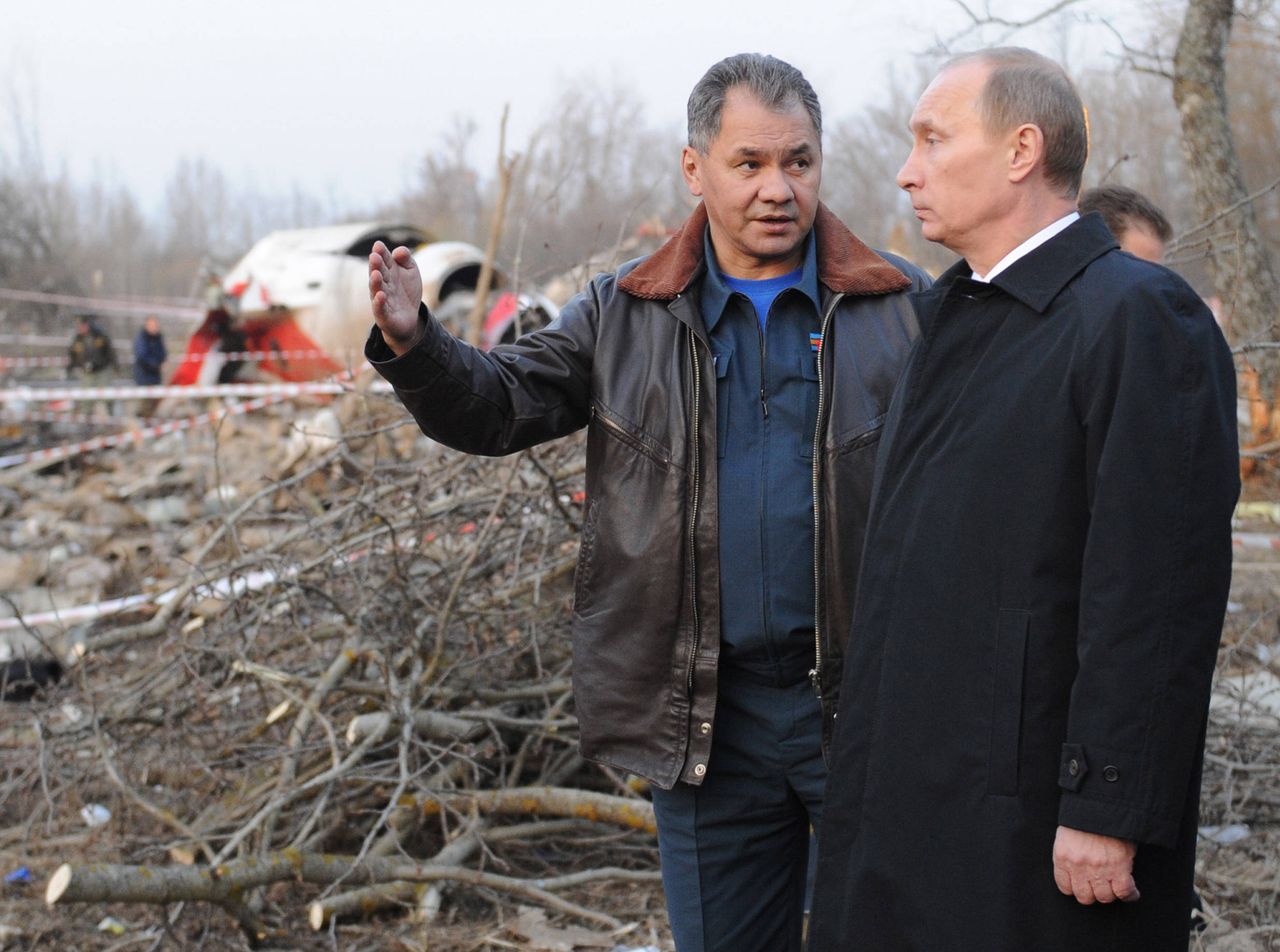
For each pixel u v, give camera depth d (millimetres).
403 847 3891
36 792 4277
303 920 3580
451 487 4547
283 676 3916
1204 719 1843
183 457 9352
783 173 2316
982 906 1855
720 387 2391
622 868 3781
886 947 1941
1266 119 14508
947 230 2004
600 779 4145
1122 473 1758
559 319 2529
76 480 10375
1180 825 1775
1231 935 3061
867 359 2359
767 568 2344
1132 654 1727
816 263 2408
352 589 4422
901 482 2016
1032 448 1871
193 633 4402
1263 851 3477
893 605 1981
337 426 6352
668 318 2426
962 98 1963
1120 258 1907
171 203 62688
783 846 2463
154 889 3121
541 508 4234
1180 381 1780
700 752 2355
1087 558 1779
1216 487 1763
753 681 2385
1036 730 1843
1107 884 1759
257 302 12445
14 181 34219
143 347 15250
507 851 3910
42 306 28719
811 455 2357
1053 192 1969
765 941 2475
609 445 2418
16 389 15117
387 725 3707
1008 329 1945
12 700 5125
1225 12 6809
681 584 2357
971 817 1872
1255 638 4969
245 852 3422
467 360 2336
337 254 12500
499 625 4199
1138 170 12367
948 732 1898
